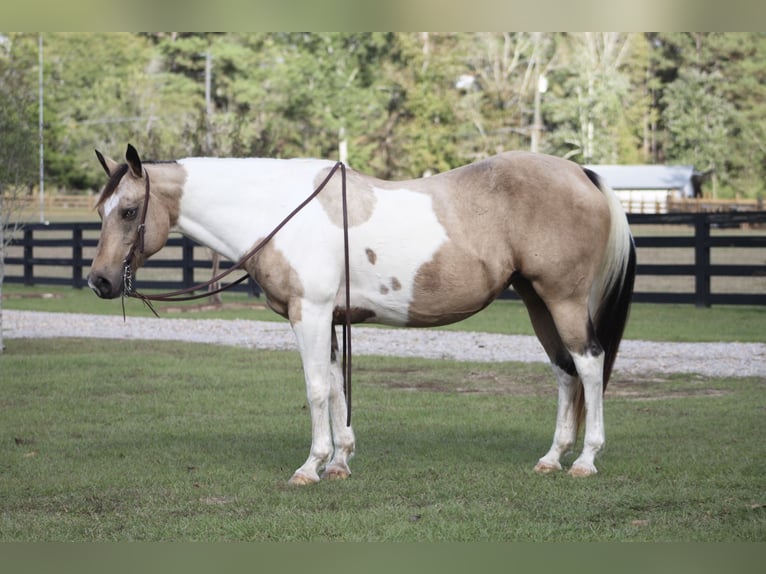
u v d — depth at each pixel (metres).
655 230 42.53
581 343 6.43
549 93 59.19
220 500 6.09
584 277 6.41
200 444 7.62
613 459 6.93
